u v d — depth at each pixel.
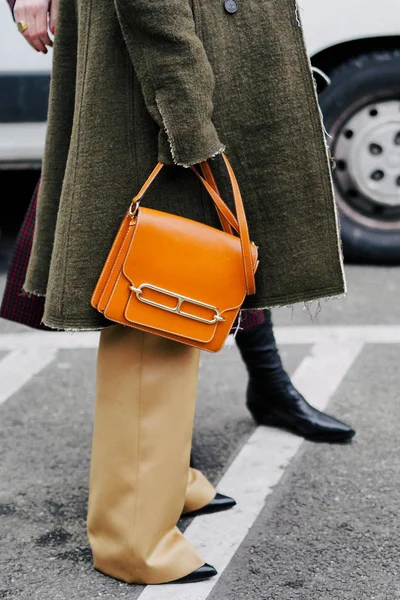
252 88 3.09
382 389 5.12
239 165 3.13
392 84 6.89
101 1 3.03
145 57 2.86
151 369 3.20
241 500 3.99
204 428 4.69
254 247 3.09
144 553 3.31
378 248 7.30
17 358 5.68
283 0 3.11
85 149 3.05
